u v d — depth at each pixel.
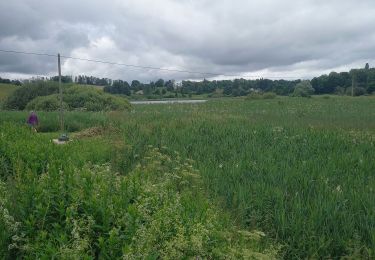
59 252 4.15
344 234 6.38
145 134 14.44
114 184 6.38
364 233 6.48
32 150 8.95
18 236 4.64
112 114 23.09
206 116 21.61
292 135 14.60
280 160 10.76
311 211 7.00
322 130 15.98
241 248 5.43
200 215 5.77
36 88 36.53
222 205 7.59
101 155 10.77
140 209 5.19
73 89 34.22
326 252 6.15
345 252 6.18
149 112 25.17
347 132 15.62
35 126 17.73
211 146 12.80
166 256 4.46
